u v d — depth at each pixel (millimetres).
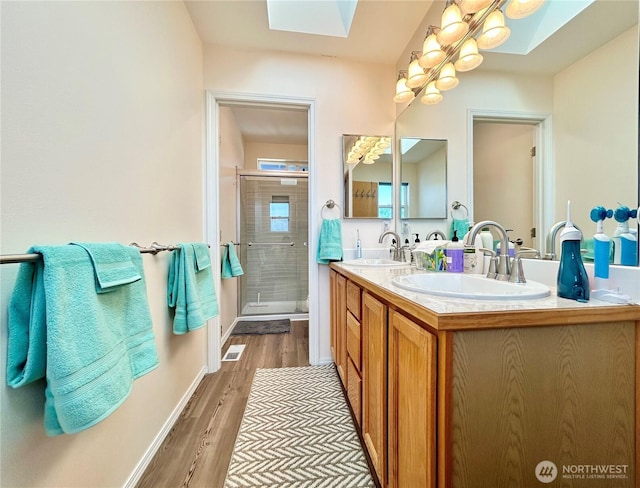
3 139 608
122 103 1039
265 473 1137
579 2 932
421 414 697
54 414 633
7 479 603
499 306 687
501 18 1186
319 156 2150
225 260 2521
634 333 702
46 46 711
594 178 869
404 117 2121
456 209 1581
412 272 1456
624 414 695
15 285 617
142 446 1150
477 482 644
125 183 1058
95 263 729
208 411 1564
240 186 3459
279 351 2445
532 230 1121
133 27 1115
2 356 597
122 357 801
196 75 1869
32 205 674
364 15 1707
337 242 2102
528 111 1141
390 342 920
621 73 796
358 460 1201
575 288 751
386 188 2250
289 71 2092
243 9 1676
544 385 665
